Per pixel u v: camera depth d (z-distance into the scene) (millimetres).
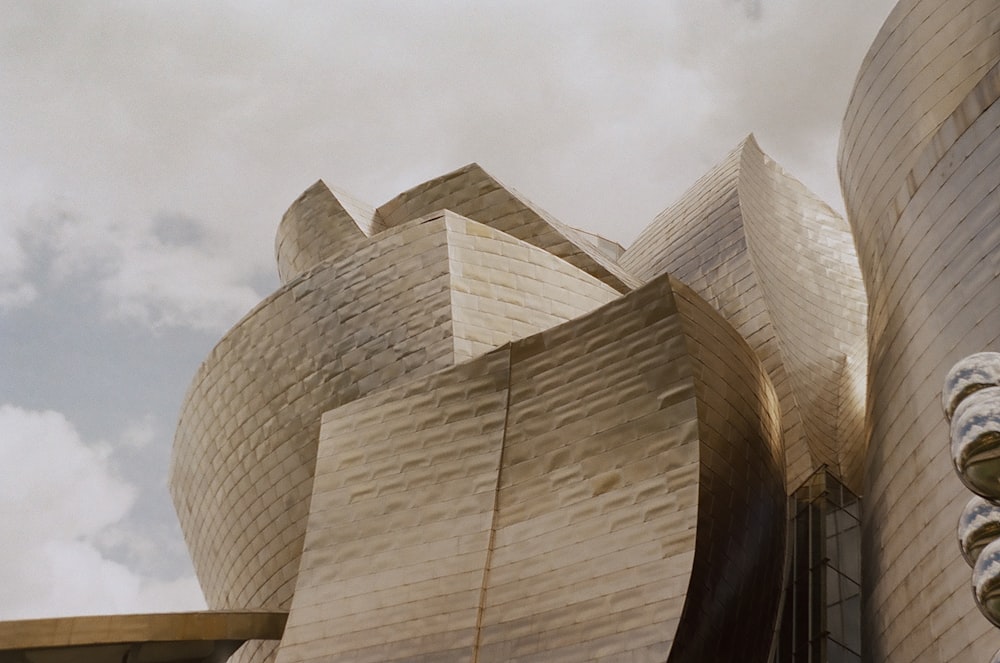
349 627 28469
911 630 25266
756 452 29047
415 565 28531
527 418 29094
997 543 11359
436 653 26953
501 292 33719
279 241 42938
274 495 35125
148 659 30609
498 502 28484
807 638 29531
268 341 36062
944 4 32031
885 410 28938
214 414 37688
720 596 26391
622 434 27766
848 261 43719
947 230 26453
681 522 26031
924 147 30625
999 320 23703
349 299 34688
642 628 25062
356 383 33531
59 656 29641
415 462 29984
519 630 26469
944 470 24750
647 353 28156
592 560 26547
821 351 40344
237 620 30703
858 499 32688
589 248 41000
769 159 46156
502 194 40000
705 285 40375
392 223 41438
